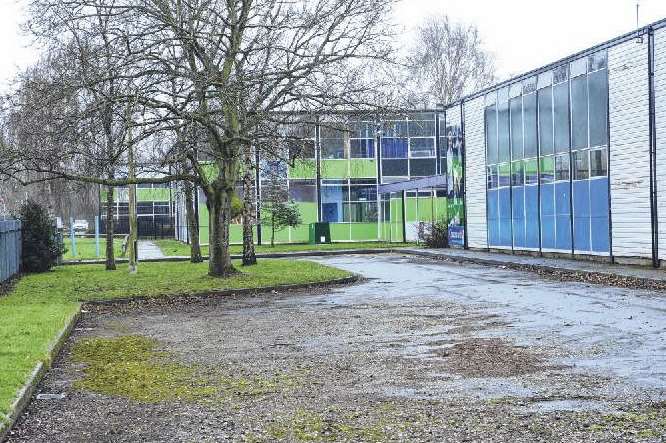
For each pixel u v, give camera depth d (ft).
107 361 35.17
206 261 111.96
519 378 28.48
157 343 40.60
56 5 67.00
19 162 70.90
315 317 49.85
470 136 121.70
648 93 78.48
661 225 77.51
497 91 111.55
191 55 71.51
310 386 28.35
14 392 25.58
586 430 21.30
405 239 164.04
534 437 20.81
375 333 41.70
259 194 156.76
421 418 23.17
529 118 102.83
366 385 28.19
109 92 66.08
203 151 76.84
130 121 63.31
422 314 49.55
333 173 177.99
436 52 197.47
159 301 63.21
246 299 63.46
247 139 71.05
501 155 111.24
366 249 137.80
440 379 28.78
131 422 23.91
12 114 67.05
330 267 90.79
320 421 23.21
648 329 39.42
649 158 78.54
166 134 78.89
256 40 70.79
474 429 21.79
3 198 160.56
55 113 67.36
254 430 22.48
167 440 21.81
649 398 24.75
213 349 37.99
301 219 169.68
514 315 47.32
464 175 124.26
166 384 29.55
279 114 80.84
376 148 178.29
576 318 44.78
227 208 77.66
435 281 75.15
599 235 87.92
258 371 31.68
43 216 95.91
